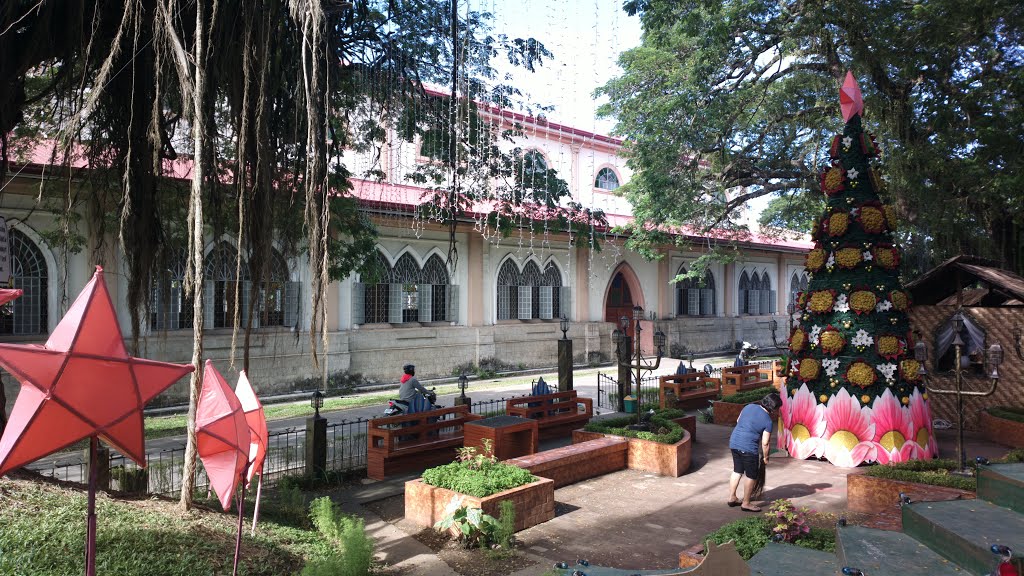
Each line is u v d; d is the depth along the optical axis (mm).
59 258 13945
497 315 23938
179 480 8625
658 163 18391
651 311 29688
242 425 4266
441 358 21703
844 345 10070
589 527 7164
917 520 4230
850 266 10078
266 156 7523
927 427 9891
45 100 9625
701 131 17656
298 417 14234
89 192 9594
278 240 9711
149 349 14891
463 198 13812
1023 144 12977
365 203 17234
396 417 9586
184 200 9641
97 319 3105
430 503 7223
